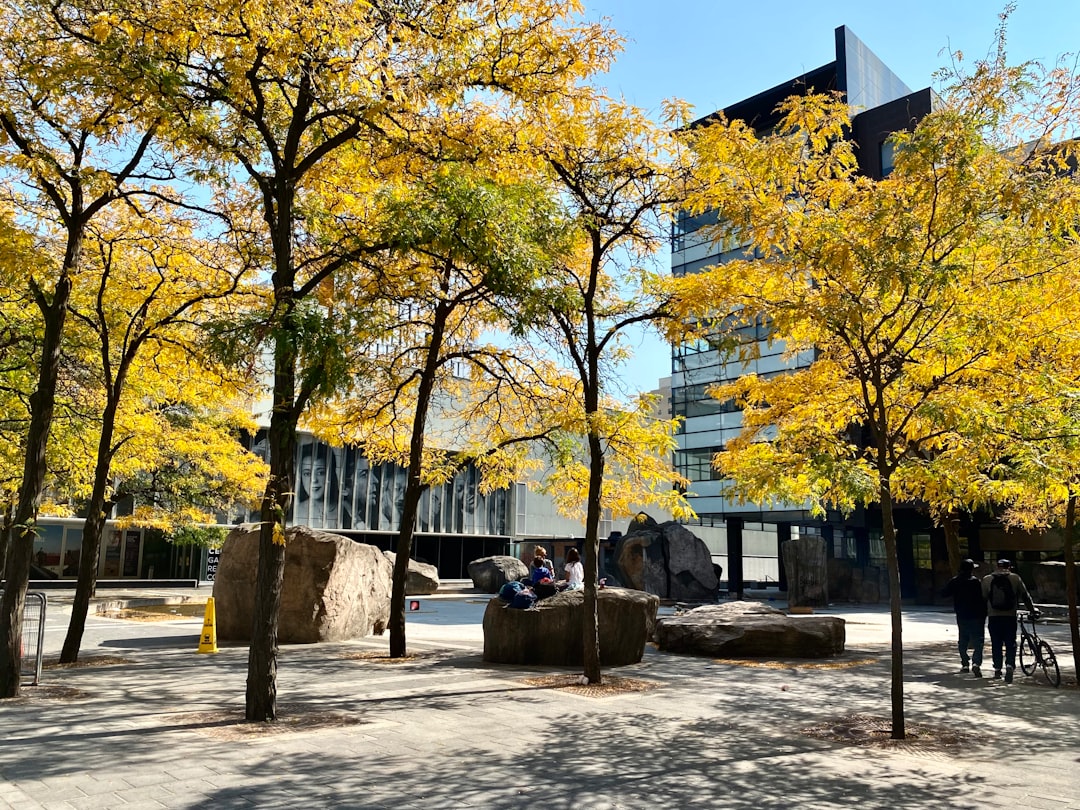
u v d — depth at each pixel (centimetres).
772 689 1144
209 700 969
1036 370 899
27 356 1472
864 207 883
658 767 694
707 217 2366
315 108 1092
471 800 586
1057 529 3064
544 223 1086
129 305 1349
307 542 1703
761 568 7675
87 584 1297
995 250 909
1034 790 631
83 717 851
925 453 1224
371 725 841
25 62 940
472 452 1513
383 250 1068
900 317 921
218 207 1233
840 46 3997
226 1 821
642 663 1429
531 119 1055
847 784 646
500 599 1419
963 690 1166
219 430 2733
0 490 1905
